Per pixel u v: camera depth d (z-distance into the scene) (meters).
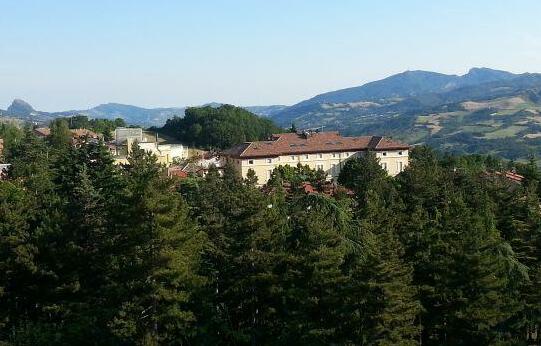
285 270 45.25
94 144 81.81
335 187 90.12
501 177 93.44
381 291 40.69
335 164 140.38
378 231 50.50
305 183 97.50
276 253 44.22
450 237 52.06
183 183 80.50
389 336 41.12
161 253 39.69
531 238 59.78
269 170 133.88
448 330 47.41
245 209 45.12
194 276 42.16
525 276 51.09
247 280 43.44
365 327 41.19
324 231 45.12
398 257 46.03
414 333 42.94
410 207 70.44
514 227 62.81
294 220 52.50
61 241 49.78
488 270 46.84
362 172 97.62
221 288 46.44
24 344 44.22
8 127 199.88
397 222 57.97
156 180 42.91
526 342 52.84
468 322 46.41
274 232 45.97
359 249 47.25
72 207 54.19
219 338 44.38
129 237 40.72
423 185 74.62
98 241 48.91
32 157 95.69
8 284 49.31
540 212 69.50
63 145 138.00
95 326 43.97
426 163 103.62
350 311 41.38
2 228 50.78
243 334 43.12
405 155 142.75
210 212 57.88
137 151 84.81
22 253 47.91
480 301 46.59
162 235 39.66
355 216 60.53
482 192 74.19
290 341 42.94
